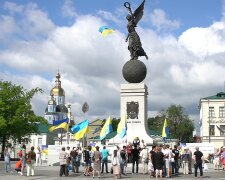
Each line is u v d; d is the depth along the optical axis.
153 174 33.69
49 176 34.84
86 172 35.72
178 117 136.00
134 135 52.09
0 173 39.12
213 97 123.00
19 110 82.25
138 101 53.12
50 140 149.88
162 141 58.25
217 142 119.62
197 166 33.84
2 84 84.00
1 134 82.88
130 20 55.34
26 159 36.03
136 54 54.97
